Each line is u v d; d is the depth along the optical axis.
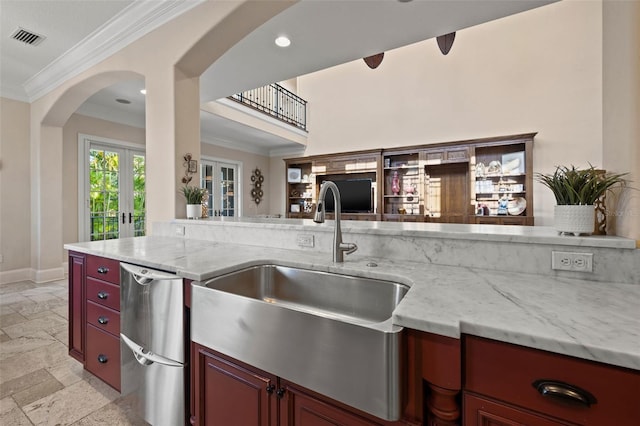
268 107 6.95
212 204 6.84
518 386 0.70
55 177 4.21
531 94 5.35
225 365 1.15
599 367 0.63
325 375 0.87
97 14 2.59
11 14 2.58
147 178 2.64
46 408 1.68
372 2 2.39
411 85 6.45
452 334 0.74
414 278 1.15
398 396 0.78
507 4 2.39
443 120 6.11
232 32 2.28
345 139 7.21
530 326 0.72
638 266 1.04
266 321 0.99
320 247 1.71
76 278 1.98
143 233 5.44
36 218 4.12
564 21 5.13
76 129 4.57
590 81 4.96
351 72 7.15
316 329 0.89
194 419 1.27
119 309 1.66
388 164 6.52
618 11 1.13
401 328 0.80
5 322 2.79
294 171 7.66
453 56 6.02
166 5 2.40
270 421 1.03
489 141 5.34
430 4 2.39
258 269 1.53
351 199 6.86
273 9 2.13
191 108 2.59
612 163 1.19
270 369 0.99
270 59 3.31
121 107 4.88
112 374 1.71
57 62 3.37
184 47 2.37
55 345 2.38
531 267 1.20
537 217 5.23
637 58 1.04
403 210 6.33
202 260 1.49
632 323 0.74
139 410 1.50
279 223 1.98
